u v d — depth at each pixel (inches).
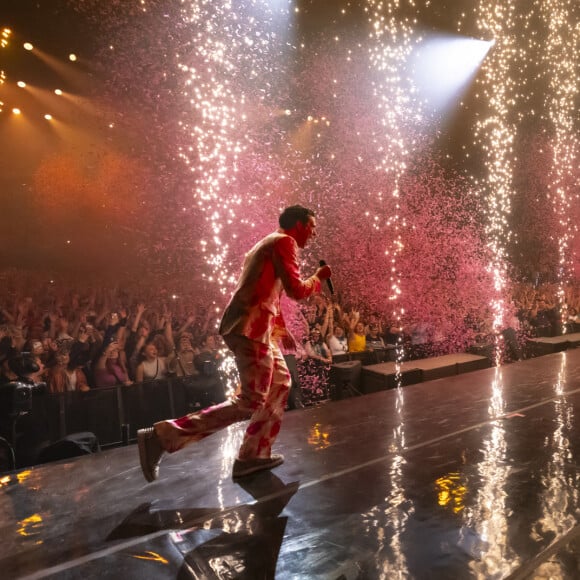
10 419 127.0
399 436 103.7
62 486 82.2
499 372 167.2
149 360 207.2
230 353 217.8
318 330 237.5
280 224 88.0
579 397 132.3
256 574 56.0
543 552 57.9
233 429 110.3
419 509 70.2
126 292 252.1
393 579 54.0
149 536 65.2
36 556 61.2
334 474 84.2
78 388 186.4
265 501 74.7
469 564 56.2
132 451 98.3
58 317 210.2
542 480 79.0
